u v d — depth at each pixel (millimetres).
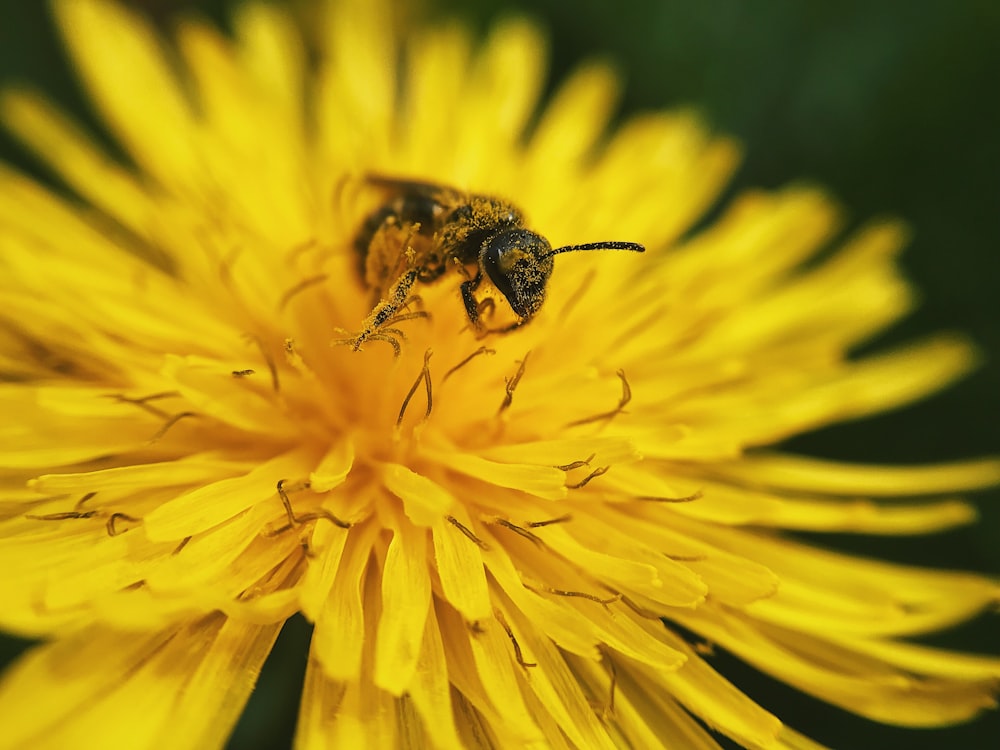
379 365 46
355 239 47
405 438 45
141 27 56
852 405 50
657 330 49
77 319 45
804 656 45
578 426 46
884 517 47
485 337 46
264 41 59
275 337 47
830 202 58
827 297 55
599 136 61
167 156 53
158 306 46
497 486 45
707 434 47
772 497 47
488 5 62
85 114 59
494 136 55
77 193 58
